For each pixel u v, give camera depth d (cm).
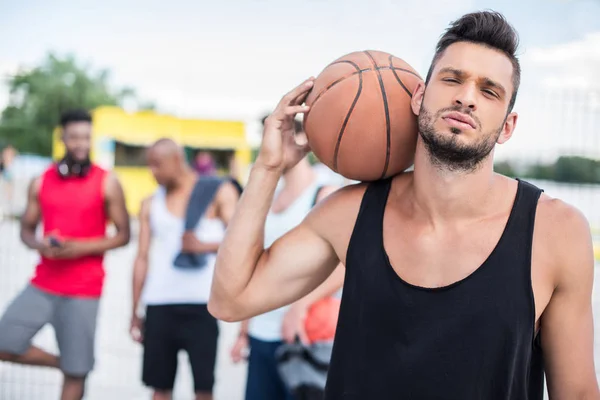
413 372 147
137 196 1750
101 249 377
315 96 175
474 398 144
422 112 152
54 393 450
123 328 659
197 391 365
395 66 175
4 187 798
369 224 162
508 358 142
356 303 157
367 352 154
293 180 305
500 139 155
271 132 179
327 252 175
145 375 369
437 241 152
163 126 1784
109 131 1728
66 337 373
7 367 505
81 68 3381
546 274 146
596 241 740
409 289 150
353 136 168
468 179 149
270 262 178
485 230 150
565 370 152
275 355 301
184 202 376
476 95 146
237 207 181
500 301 143
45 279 374
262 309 182
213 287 184
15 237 975
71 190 381
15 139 3033
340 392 158
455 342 144
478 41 149
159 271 371
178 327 365
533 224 148
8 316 372
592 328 152
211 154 1862
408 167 172
